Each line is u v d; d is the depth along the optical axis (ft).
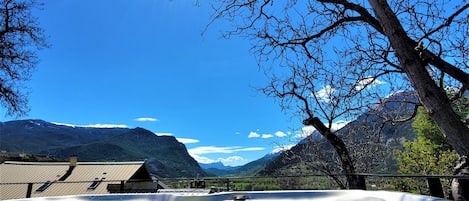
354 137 20.26
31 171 73.46
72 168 72.59
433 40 12.70
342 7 15.46
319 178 20.74
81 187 63.93
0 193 64.49
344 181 19.25
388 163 22.21
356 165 21.33
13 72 34.88
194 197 10.43
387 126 17.74
